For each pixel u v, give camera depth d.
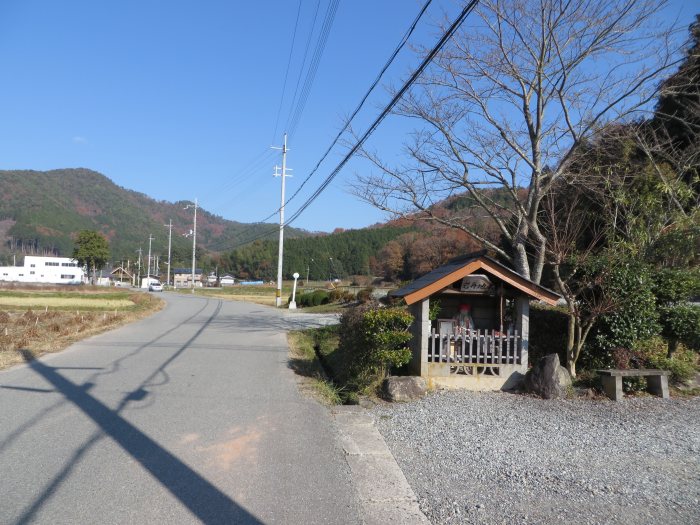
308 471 5.31
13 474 4.92
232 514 4.28
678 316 9.75
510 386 9.48
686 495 4.91
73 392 8.27
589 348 9.94
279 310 33.91
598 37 10.99
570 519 4.41
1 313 22.28
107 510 4.26
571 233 11.41
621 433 6.91
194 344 14.84
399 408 8.21
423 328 9.46
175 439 6.09
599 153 12.15
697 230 10.60
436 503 4.71
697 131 13.97
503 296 9.67
